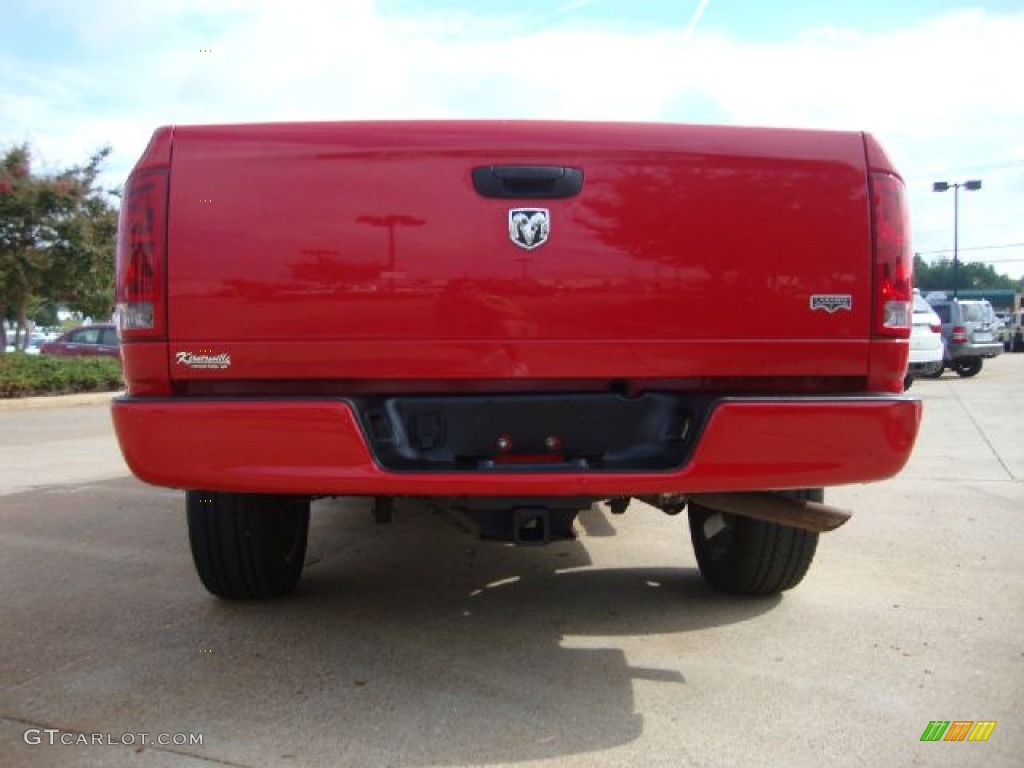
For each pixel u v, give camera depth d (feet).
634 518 19.43
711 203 9.78
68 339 70.03
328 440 9.45
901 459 9.80
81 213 67.21
